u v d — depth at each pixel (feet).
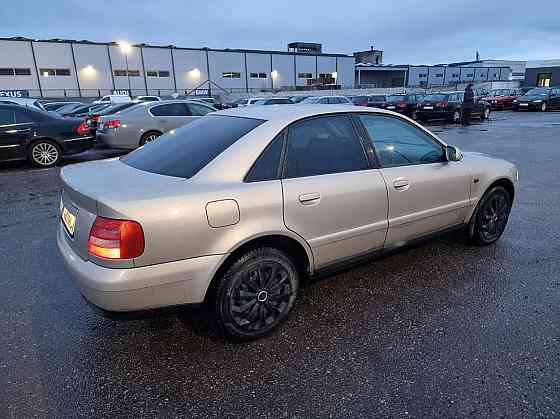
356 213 9.38
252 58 165.99
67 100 127.95
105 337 8.70
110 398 6.97
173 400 6.91
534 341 8.26
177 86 153.48
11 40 124.36
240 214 7.68
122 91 136.87
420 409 6.60
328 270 9.50
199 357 8.00
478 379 7.22
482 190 12.36
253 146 8.31
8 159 27.89
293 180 8.48
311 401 6.83
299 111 9.36
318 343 8.38
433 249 13.05
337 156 9.36
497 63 247.09
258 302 8.32
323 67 183.73
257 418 6.51
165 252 7.09
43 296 10.44
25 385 7.28
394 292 10.39
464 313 9.36
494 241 13.42
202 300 7.61
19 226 15.94
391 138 10.51
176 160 8.67
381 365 7.66
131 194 7.12
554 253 12.60
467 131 50.19
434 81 224.74
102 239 6.88
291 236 8.41
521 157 30.19
